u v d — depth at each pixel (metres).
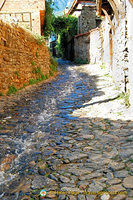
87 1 21.02
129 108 5.23
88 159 2.89
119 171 2.47
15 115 5.22
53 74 13.55
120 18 6.74
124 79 6.20
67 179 2.45
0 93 6.79
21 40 8.52
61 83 10.50
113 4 6.95
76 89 8.86
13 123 4.64
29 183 2.46
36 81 10.23
